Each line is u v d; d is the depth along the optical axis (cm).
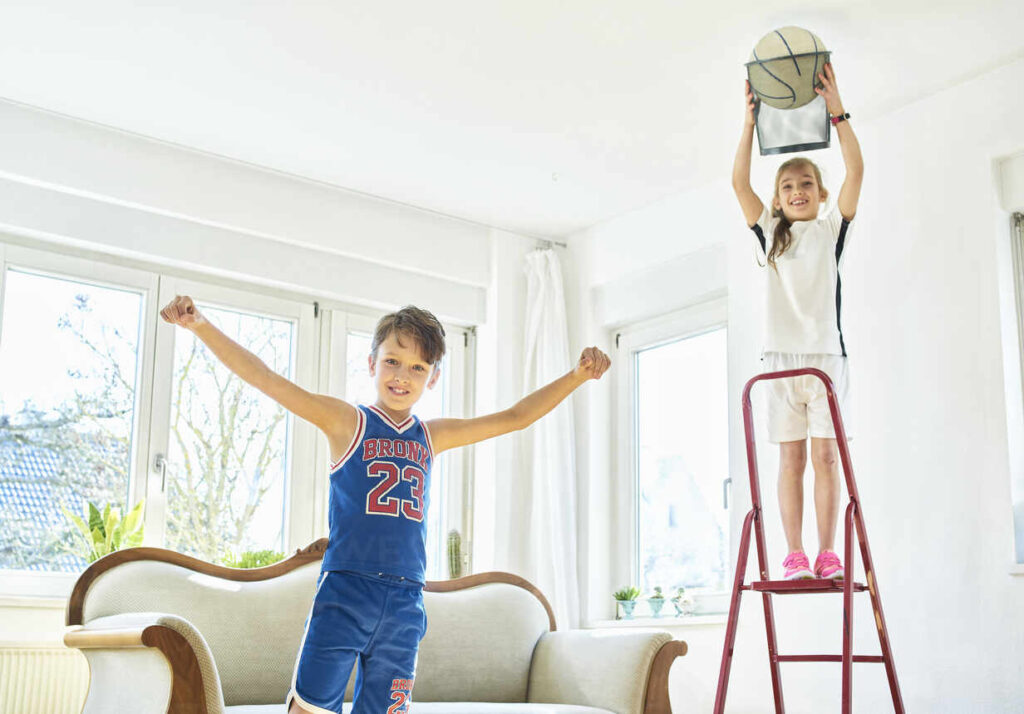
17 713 380
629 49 386
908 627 386
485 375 553
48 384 435
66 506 430
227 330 488
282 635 360
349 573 215
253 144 466
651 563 514
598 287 556
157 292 468
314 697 208
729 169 480
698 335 507
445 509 537
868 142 429
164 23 375
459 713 330
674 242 508
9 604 400
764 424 448
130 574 347
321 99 426
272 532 482
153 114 440
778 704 328
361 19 370
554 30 375
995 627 363
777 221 350
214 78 411
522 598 420
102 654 311
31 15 371
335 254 514
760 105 349
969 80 400
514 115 437
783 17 364
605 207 531
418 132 454
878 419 409
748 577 442
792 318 342
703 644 454
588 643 385
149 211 461
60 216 438
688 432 505
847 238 345
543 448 534
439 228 546
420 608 226
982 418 378
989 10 356
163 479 452
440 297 546
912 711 380
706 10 361
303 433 498
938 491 386
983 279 386
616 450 540
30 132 432
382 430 228
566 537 516
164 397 461
